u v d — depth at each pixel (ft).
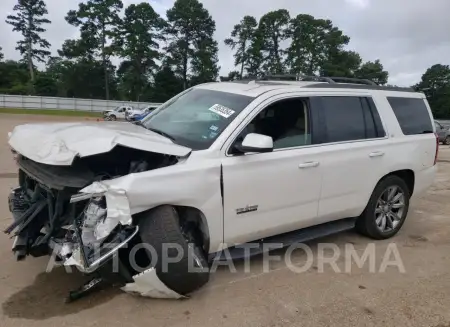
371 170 16.16
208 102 14.15
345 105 15.75
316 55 273.54
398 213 17.94
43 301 11.44
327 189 14.82
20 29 308.40
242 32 281.33
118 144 10.56
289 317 11.19
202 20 275.18
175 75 278.46
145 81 266.16
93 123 14.05
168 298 11.73
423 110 18.95
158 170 11.01
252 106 13.14
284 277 13.61
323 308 11.73
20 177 13.35
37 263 13.75
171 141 12.32
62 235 10.93
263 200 13.07
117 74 279.28
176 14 271.28
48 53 320.09
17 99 190.80
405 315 11.55
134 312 11.07
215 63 285.02
